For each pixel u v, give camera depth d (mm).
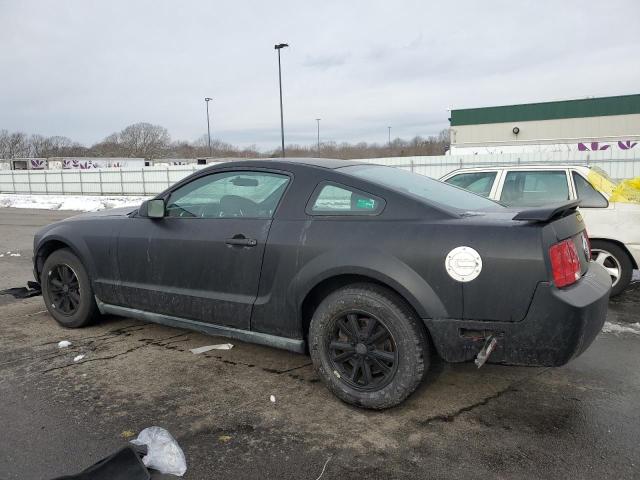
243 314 3662
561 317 2779
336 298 3258
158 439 2793
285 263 3445
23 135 95250
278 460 2707
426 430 2986
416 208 3184
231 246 3691
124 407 3316
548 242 2854
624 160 20516
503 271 2842
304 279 3352
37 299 6164
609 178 6000
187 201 4090
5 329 4961
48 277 4977
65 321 4918
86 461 2711
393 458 2709
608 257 5824
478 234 2926
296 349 3512
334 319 3266
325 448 2812
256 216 3693
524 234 2852
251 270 3605
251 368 3938
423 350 3080
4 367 4000
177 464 2639
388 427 3023
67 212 22125
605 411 3182
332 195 3449
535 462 2648
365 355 3199
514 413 3174
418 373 3062
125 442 2889
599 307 2986
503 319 2857
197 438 2930
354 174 3504
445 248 2959
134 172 35000
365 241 3178
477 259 2885
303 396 3447
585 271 3248
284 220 3533
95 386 3635
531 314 2812
